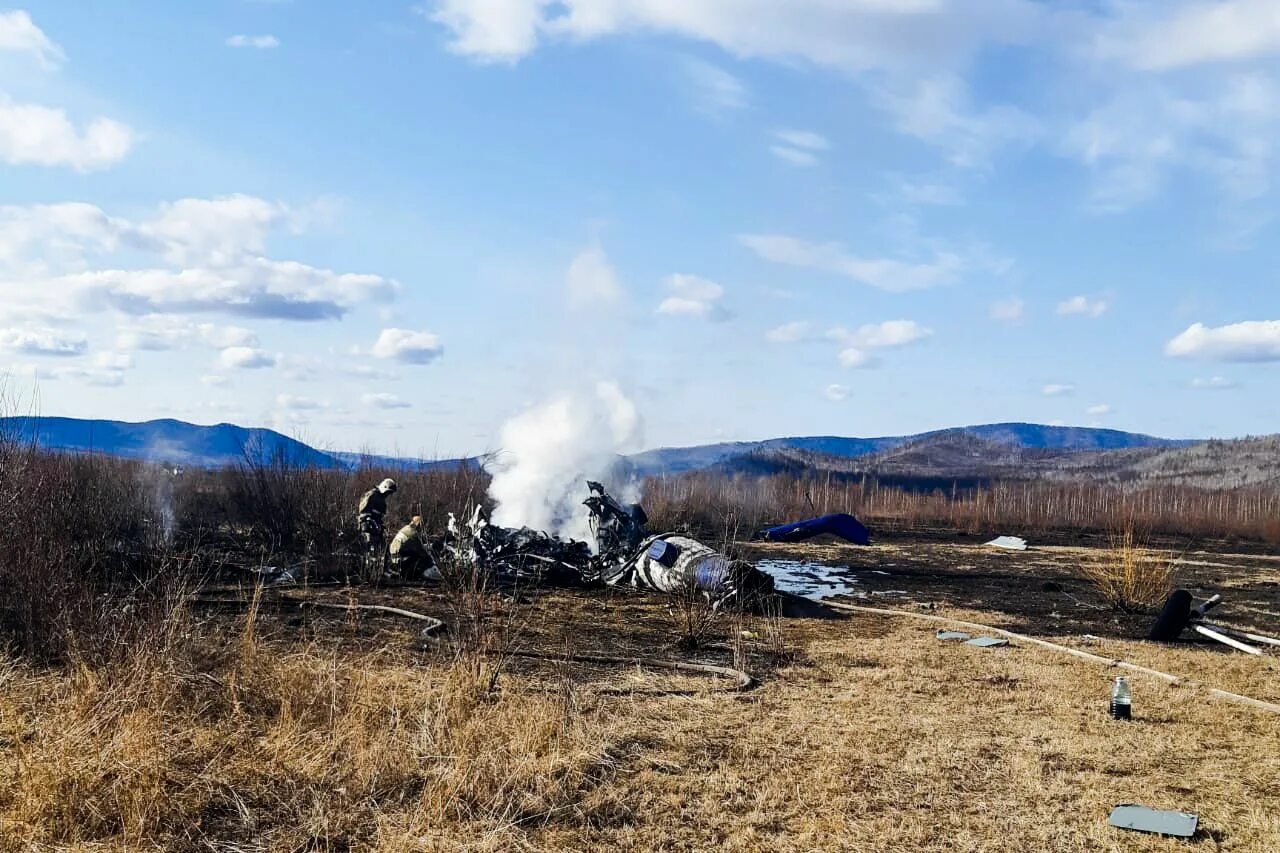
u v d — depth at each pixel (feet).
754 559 68.33
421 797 18.33
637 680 28.43
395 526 64.03
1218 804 19.86
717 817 18.40
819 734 23.79
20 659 25.05
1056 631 40.16
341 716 21.71
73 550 34.83
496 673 26.11
